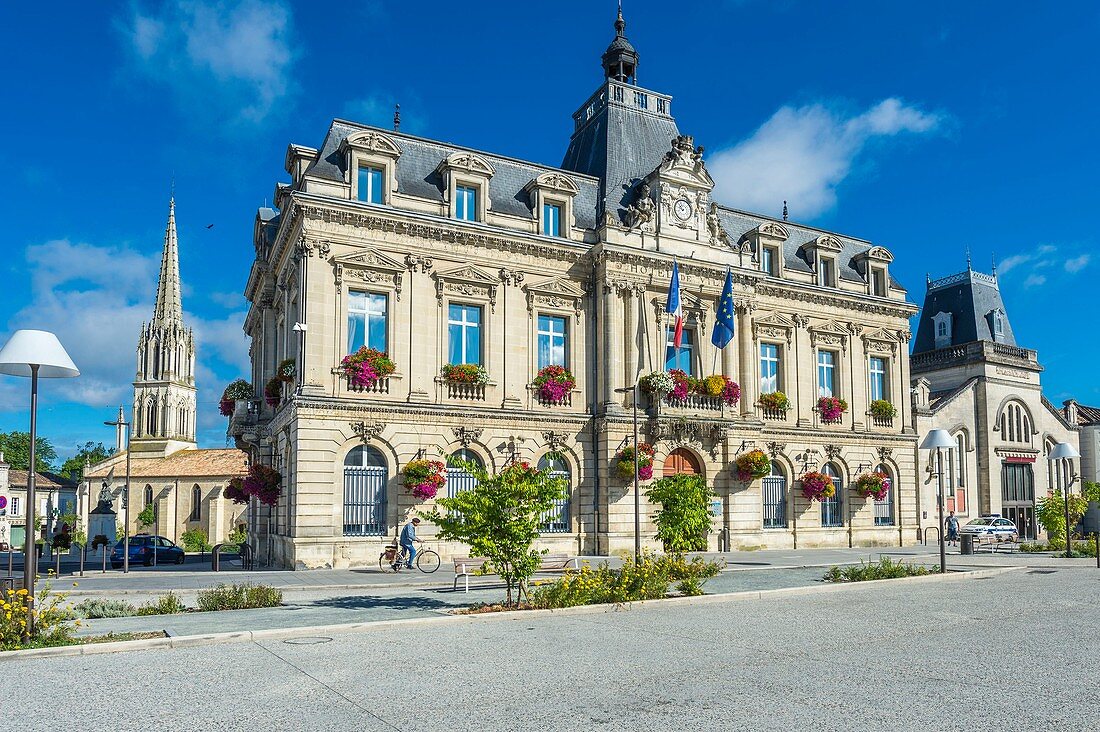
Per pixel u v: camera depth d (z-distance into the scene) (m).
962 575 23.61
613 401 32.16
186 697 9.44
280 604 18.06
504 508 16.97
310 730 8.21
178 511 80.56
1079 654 12.04
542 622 15.21
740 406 35.53
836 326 39.62
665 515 28.84
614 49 38.47
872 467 39.81
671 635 13.68
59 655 11.80
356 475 28.17
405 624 14.62
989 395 50.78
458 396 30.02
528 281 31.89
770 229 38.41
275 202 34.03
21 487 87.44
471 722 8.47
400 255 29.56
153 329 105.75
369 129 31.20
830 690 9.79
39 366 13.20
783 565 27.28
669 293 32.44
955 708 8.97
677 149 35.12
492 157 33.28
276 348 36.31
